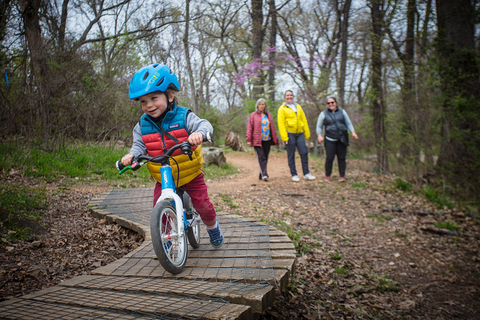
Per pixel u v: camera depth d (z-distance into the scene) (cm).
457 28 789
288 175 948
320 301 348
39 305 204
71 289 237
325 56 2241
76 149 779
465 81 779
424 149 820
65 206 476
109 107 904
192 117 264
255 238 359
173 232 260
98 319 181
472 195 732
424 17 851
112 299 214
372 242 519
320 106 1617
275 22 2033
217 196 660
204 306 203
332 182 829
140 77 248
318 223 568
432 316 360
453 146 775
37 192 498
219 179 891
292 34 2206
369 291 390
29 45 729
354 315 333
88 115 847
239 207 597
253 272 263
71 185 593
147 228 390
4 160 585
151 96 249
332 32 2106
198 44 1819
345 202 684
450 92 782
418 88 834
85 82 826
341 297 367
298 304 331
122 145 988
